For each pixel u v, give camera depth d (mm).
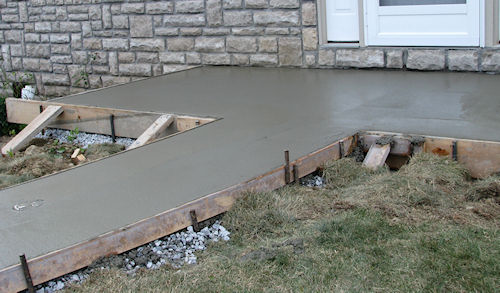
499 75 6531
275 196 4082
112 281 3199
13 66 11398
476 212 3729
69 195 4125
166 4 8961
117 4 9477
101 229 3506
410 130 4918
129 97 7055
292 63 8047
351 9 7480
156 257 3494
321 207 3967
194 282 3141
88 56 10164
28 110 7348
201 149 4887
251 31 8273
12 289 3129
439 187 4105
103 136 6707
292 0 7770
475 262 3104
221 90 7039
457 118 5141
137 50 9516
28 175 5418
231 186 4004
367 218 3689
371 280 3035
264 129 5297
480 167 4492
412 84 6500
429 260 3152
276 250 3371
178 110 6191
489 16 6434
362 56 7430
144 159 4777
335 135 4961
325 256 3291
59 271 3270
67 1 10086
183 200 3838
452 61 6789
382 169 4512
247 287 3064
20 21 10938
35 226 3631
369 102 5922
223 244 3631
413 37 7062
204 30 8719
